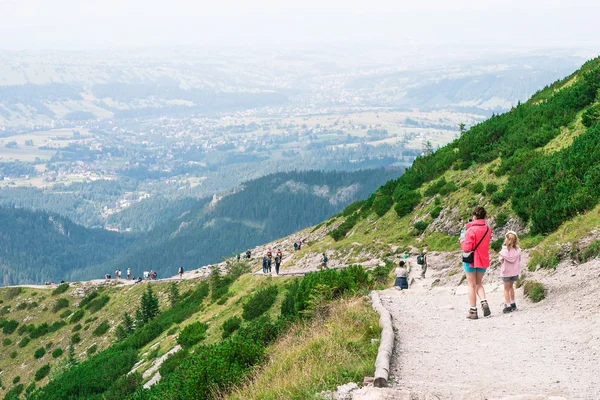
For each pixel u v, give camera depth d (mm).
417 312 15383
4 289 118250
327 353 10984
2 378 91875
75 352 87125
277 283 47625
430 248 42844
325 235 77000
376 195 65062
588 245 17672
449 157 55938
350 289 18234
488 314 14172
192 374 14688
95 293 106750
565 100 44031
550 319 13008
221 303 52125
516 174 39125
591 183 23859
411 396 7992
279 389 10008
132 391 39250
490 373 9281
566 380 8648
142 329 63469
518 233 32125
